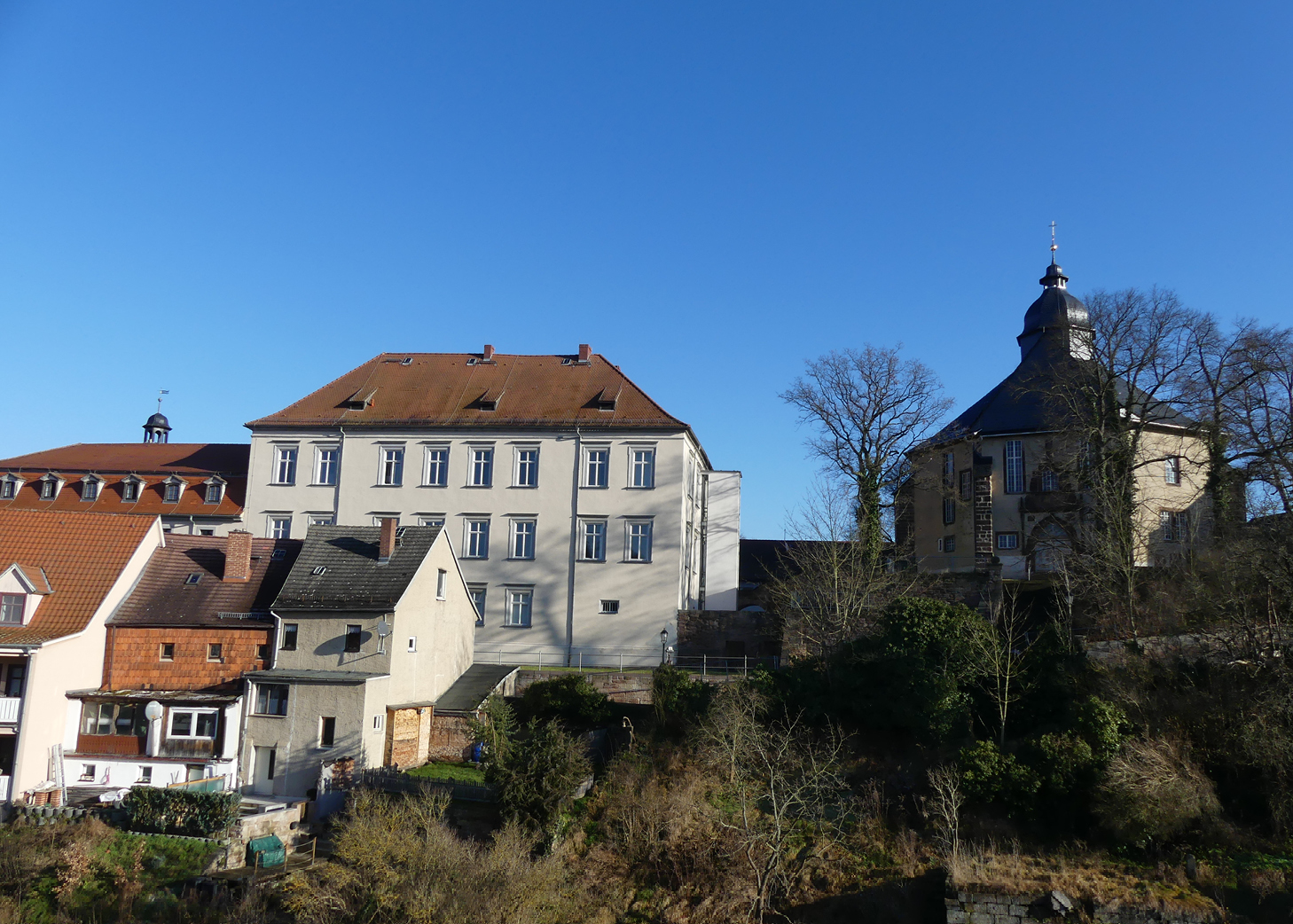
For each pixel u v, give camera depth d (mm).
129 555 39969
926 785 30125
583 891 27344
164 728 36062
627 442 49656
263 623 37719
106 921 26219
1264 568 31719
